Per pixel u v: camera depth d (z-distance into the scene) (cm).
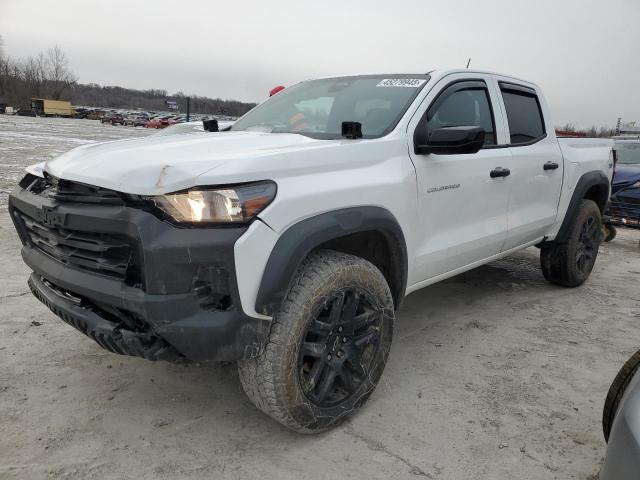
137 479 237
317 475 243
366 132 321
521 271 596
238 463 250
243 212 224
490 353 375
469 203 359
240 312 226
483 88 396
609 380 341
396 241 298
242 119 410
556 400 313
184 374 331
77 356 347
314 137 316
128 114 6962
